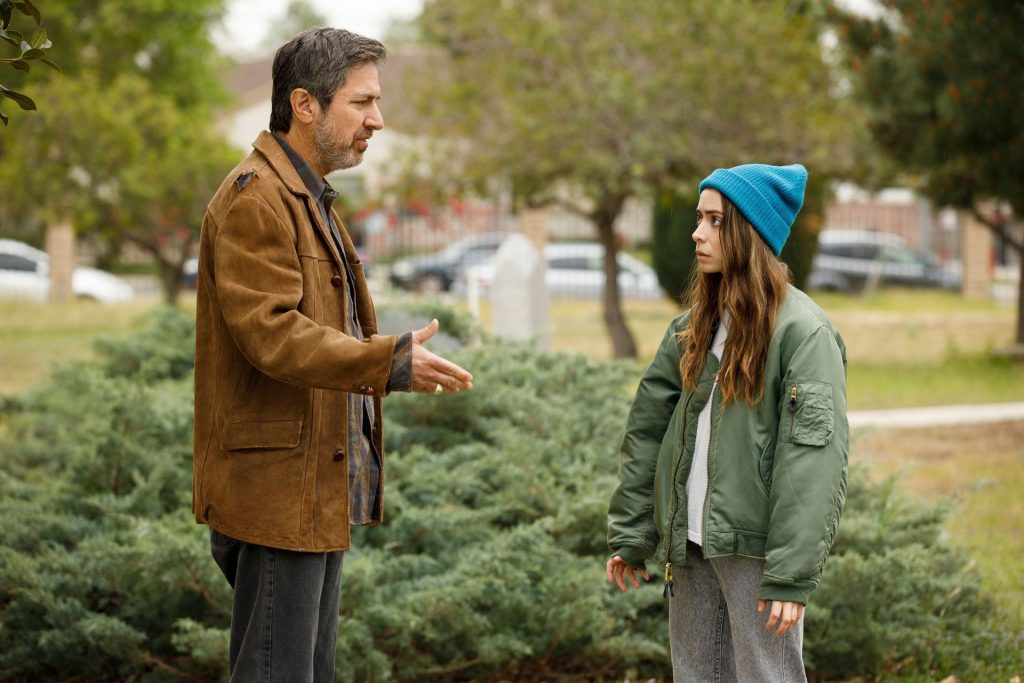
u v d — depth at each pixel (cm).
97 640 669
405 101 2397
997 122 1470
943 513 845
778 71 2158
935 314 3331
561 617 691
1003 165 1557
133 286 4516
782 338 470
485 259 4344
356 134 465
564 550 745
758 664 480
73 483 801
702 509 483
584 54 2183
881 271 4231
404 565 720
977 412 1689
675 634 514
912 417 1647
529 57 2214
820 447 455
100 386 848
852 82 1681
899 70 1574
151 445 814
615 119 2095
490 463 807
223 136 3116
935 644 747
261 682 450
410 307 1141
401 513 748
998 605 822
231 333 443
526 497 786
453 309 1138
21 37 462
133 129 2911
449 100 2306
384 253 4681
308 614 456
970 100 1459
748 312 473
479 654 684
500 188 2388
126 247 3447
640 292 3975
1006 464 1331
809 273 2981
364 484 488
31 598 671
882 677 728
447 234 4778
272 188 451
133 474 768
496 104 2270
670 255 3266
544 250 3609
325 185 473
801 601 453
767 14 2203
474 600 700
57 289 3928
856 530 774
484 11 2248
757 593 477
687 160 2142
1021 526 1049
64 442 1004
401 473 795
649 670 735
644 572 533
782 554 452
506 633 702
